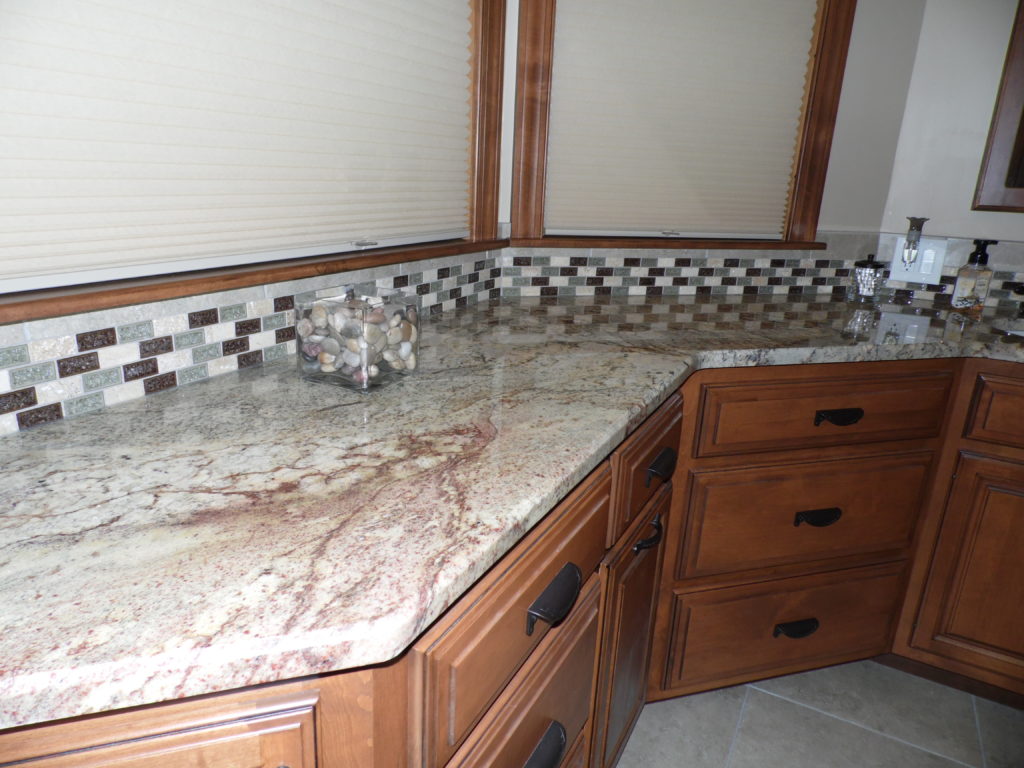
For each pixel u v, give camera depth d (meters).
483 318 1.67
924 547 1.74
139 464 0.79
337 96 1.29
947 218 2.17
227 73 1.07
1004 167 2.05
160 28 0.96
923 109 2.13
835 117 2.08
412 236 1.62
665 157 2.01
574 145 1.93
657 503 1.32
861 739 1.67
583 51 1.85
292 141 1.22
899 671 1.92
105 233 0.96
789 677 1.88
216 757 0.54
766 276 2.18
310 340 1.09
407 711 0.62
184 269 1.10
